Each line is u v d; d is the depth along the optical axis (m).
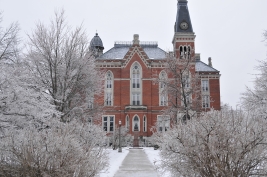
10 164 9.12
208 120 9.59
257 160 8.59
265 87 22.31
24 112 13.77
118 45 68.88
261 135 8.67
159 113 61.12
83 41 27.81
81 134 16.70
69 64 25.66
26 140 9.34
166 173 15.13
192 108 34.50
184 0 65.50
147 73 63.00
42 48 24.92
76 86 26.53
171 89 36.16
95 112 30.39
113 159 26.88
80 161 9.13
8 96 12.99
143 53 63.59
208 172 8.96
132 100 62.31
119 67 63.28
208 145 8.70
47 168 8.71
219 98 63.03
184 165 9.59
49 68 25.20
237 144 8.69
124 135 53.31
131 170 19.34
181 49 61.88
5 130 13.07
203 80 64.00
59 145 8.91
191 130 9.61
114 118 61.00
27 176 8.41
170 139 10.45
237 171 8.56
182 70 39.94
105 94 61.94
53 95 23.86
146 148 52.75
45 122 15.12
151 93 62.16
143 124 60.28
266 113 18.67
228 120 9.30
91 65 28.61
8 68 13.95
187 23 63.06
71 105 27.92
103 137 25.67
